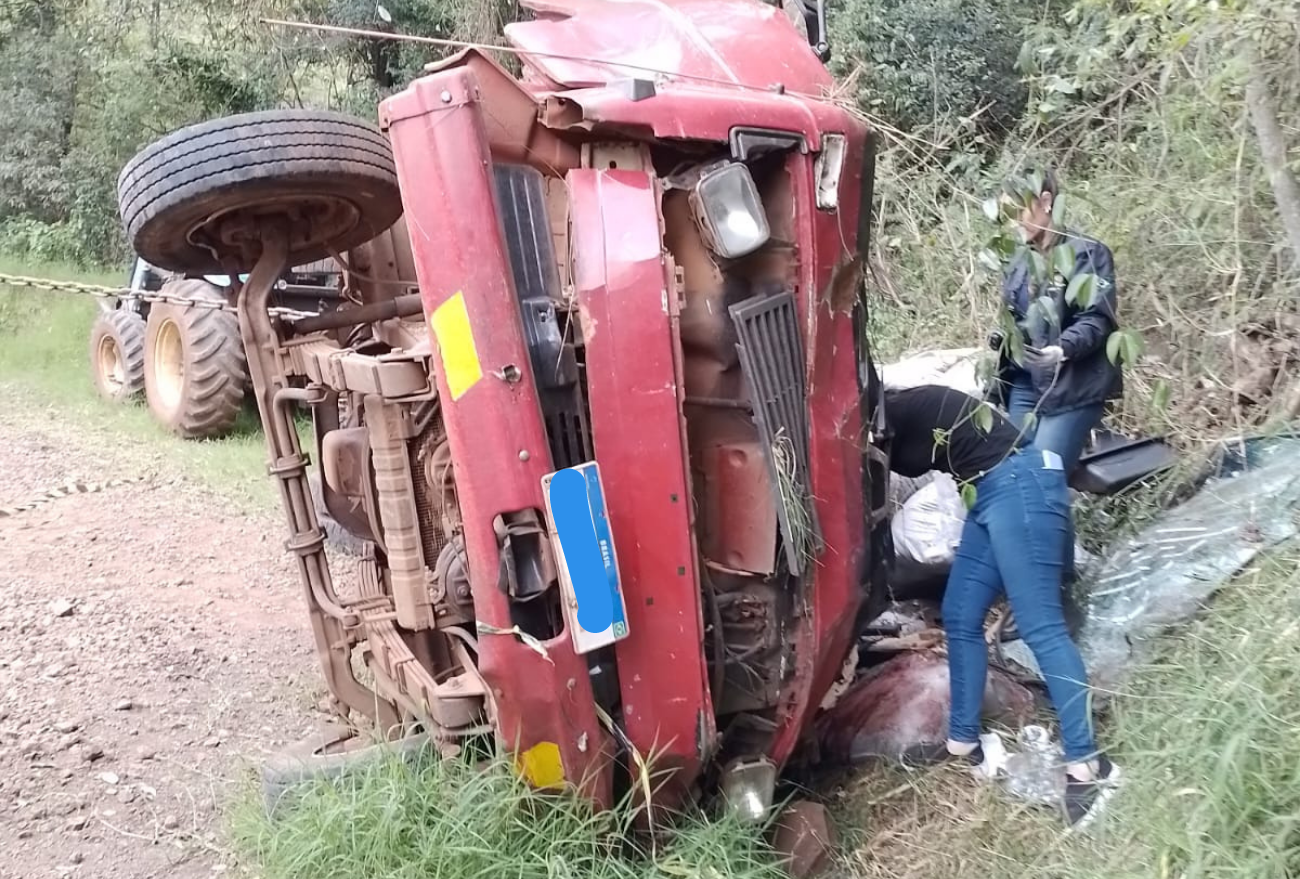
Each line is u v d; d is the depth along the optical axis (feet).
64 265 50.21
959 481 11.36
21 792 12.03
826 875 10.28
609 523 9.02
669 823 10.00
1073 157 19.62
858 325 10.42
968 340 18.02
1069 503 11.24
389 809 9.45
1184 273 15.66
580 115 9.30
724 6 11.16
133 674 14.78
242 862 10.67
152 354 29.86
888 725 11.62
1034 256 10.55
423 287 8.97
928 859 10.31
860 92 23.93
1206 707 9.84
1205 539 12.03
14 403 32.58
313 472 19.97
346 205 10.77
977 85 25.99
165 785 12.23
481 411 8.80
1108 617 12.05
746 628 10.10
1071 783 10.36
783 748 10.30
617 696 9.61
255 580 18.48
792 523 9.59
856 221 10.25
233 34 43.52
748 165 9.97
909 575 13.26
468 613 10.46
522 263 9.30
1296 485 11.98
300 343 11.33
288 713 13.83
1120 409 15.07
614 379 9.04
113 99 46.83
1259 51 12.14
